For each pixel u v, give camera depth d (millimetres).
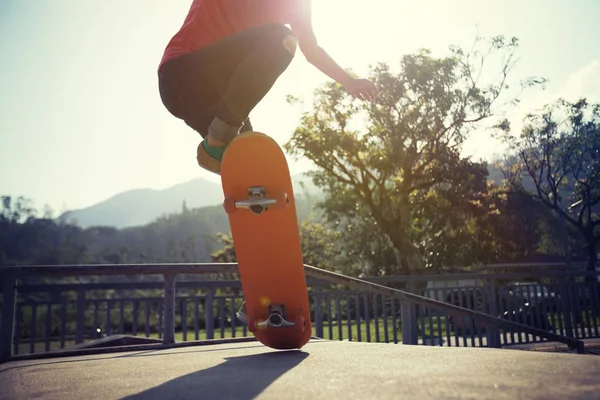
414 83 26328
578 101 29375
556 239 43344
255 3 1984
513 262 40531
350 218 31906
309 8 2107
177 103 2000
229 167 1980
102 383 1605
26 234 129625
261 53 1771
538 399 930
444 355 1677
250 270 2154
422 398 994
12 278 3369
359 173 29641
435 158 27516
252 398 1108
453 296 7922
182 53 1918
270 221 2068
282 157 1973
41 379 1916
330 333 6824
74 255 132375
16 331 5887
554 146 30344
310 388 1185
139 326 16938
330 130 28250
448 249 28859
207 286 6625
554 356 1476
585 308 9078
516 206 39375
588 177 30719
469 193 27891
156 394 1265
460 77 27047
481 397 969
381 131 27406
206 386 1329
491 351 1722
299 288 2166
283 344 2215
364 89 2193
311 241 34438
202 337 12422
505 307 8742
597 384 1041
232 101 1839
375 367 1477
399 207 28750
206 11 1972
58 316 14898
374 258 31500
